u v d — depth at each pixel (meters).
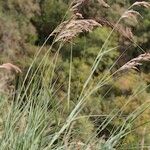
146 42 23.41
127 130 2.96
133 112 2.88
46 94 2.96
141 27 23.06
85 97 2.83
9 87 3.18
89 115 2.89
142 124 2.91
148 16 23.12
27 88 2.99
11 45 19.78
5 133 2.85
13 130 2.87
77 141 2.92
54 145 2.86
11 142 2.79
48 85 3.03
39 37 21.64
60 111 2.93
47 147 2.77
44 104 2.93
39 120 2.87
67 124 2.80
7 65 2.90
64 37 3.03
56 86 3.15
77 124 2.96
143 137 2.93
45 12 22.05
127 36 3.08
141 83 3.07
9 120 2.90
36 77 3.00
